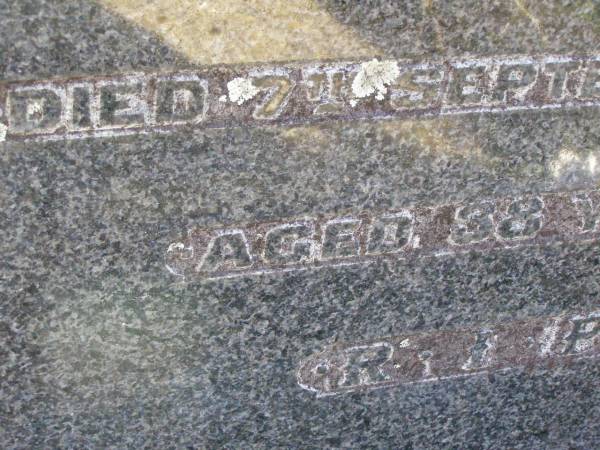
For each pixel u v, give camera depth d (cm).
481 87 88
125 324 91
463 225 94
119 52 81
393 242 94
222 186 88
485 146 91
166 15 81
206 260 90
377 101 87
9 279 87
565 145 92
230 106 85
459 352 101
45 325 90
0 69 80
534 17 87
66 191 85
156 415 97
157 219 88
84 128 83
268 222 90
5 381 91
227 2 82
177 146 85
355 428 103
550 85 90
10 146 82
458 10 85
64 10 79
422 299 97
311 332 96
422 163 90
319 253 92
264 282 93
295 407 100
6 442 94
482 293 98
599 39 89
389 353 99
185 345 94
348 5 83
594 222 97
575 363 105
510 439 109
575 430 111
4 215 85
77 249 87
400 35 85
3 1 78
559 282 100
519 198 94
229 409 98
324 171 89
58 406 94
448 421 106
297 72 85
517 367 104
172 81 83
